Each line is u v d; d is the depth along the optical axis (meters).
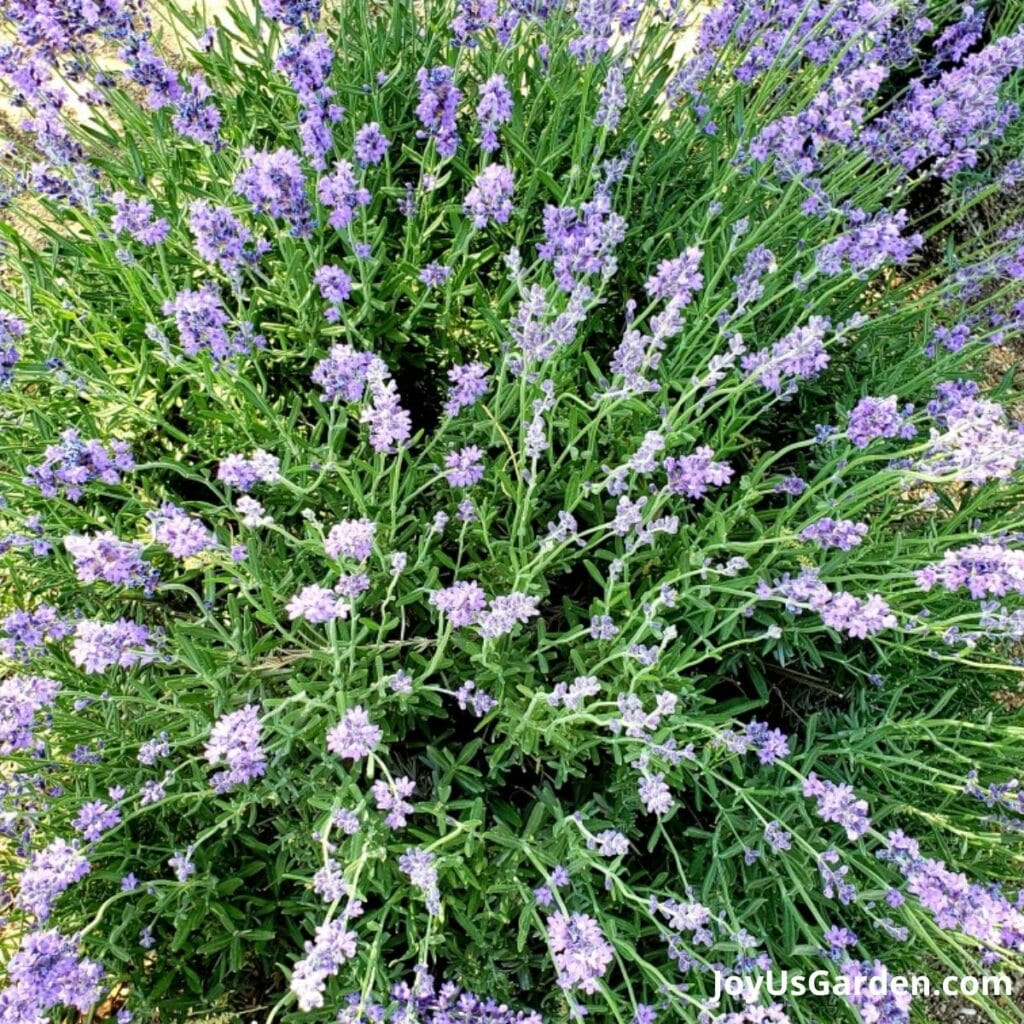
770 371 0.40
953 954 0.47
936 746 0.48
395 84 0.55
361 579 0.36
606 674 0.46
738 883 0.45
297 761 0.43
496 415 0.46
